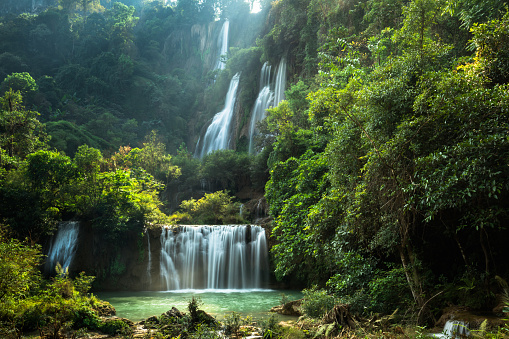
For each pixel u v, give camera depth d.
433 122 8.61
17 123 38.75
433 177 7.91
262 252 25.64
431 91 8.92
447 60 11.66
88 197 26.61
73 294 13.02
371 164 9.60
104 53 98.94
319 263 18.06
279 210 22.08
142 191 34.09
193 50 105.94
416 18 11.61
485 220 8.02
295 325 10.78
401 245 9.78
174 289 25.83
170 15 118.88
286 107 32.03
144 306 17.22
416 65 10.33
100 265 25.45
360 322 9.68
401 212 9.31
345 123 11.71
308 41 45.06
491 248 10.18
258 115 57.75
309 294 12.41
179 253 26.59
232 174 46.22
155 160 47.62
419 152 8.77
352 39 25.52
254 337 9.63
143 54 109.06
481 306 8.87
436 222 10.77
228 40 96.94
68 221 26.36
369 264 11.61
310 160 19.11
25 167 28.33
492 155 7.02
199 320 10.88
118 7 118.12
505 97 7.30
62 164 28.12
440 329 8.66
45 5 149.12
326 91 11.92
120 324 11.07
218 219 36.59
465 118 7.93
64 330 10.34
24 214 24.50
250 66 64.62
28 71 100.75
